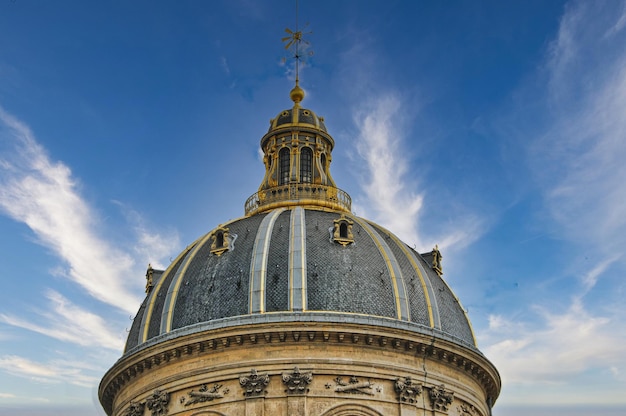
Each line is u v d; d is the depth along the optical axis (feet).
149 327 113.50
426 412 103.91
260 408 99.71
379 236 118.52
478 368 112.06
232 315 106.32
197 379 103.60
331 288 107.45
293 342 102.32
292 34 151.64
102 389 117.29
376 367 102.78
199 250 119.24
